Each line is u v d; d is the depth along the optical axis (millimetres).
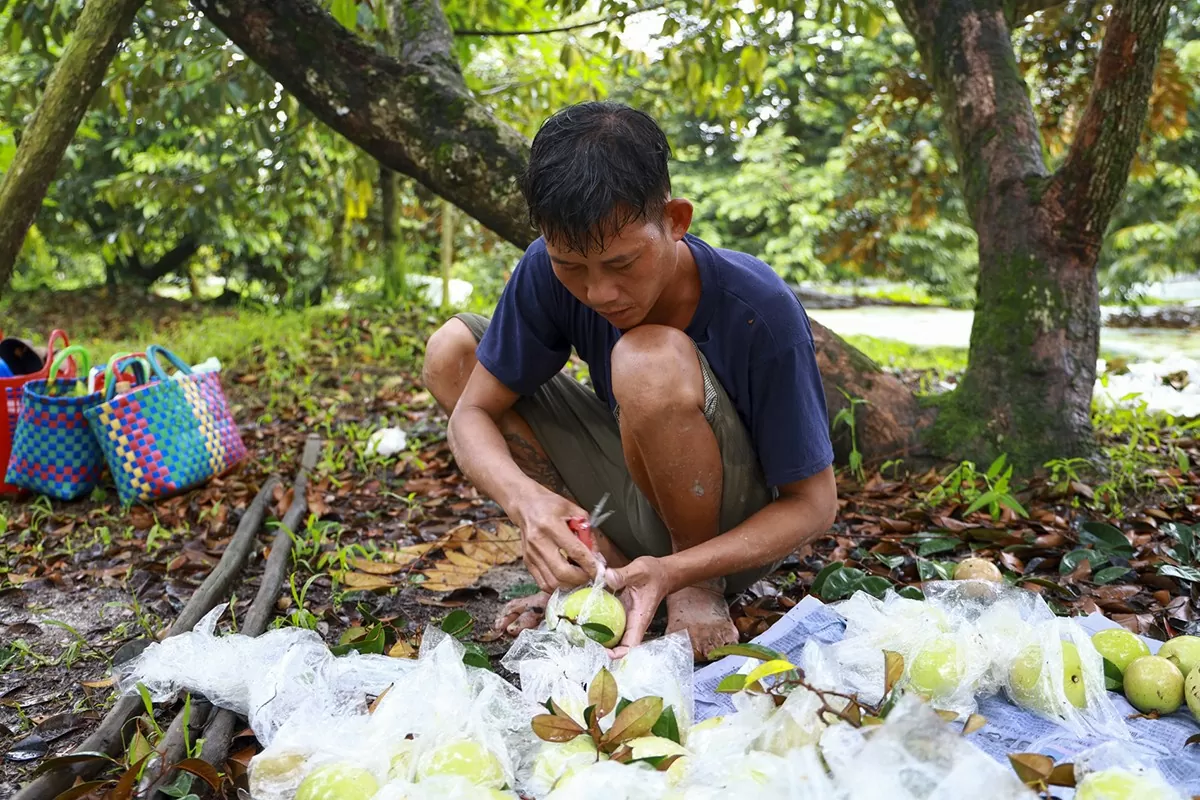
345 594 2578
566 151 1644
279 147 6926
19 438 3578
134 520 3318
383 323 7027
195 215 8703
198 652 1915
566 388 2389
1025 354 3504
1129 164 3361
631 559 2371
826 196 13711
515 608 2371
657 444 1907
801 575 2703
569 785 1370
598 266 1698
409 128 3719
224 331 6922
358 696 1864
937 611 1946
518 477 2035
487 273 12242
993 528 2963
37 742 1884
